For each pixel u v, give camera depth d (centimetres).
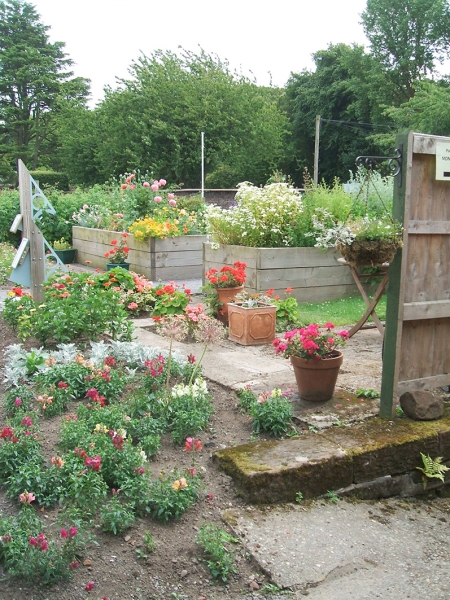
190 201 1498
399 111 3011
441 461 402
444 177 416
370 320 740
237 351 611
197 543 291
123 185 1249
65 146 3931
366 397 460
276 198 867
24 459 339
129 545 288
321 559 294
